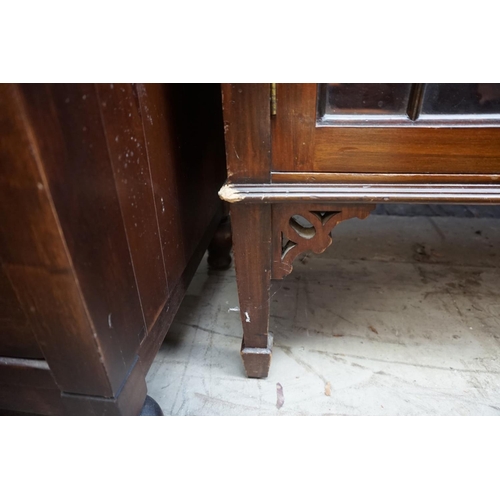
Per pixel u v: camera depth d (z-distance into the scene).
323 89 0.44
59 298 0.36
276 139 0.47
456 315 0.83
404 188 0.48
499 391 0.66
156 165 0.49
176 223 0.58
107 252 0.39
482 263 1.01
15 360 0.43
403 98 0.44
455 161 0.46
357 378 0.69
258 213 0.53
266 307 0.61
